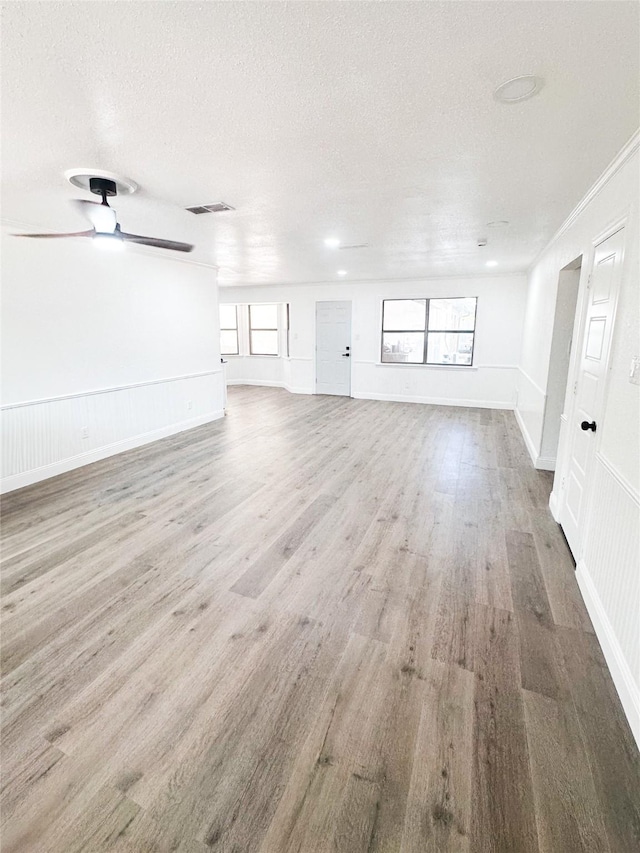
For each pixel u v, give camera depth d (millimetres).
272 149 2127
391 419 6609
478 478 4070
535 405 4715
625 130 1916
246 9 1177
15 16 1188
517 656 1869
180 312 5594
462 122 1860
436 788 1328
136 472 4234
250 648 1918
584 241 2906
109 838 1197
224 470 4309
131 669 1796
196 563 2611
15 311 3643
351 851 1170
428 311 7672
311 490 3785
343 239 4227
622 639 1696
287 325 9586
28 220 3492
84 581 2420
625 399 1867
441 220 3514
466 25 1253
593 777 1358
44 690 1689
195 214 3289
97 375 4477
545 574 2498
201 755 1436
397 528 3066
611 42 1329
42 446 3961
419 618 2117
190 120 1822
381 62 1430
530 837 1198
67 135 1948
